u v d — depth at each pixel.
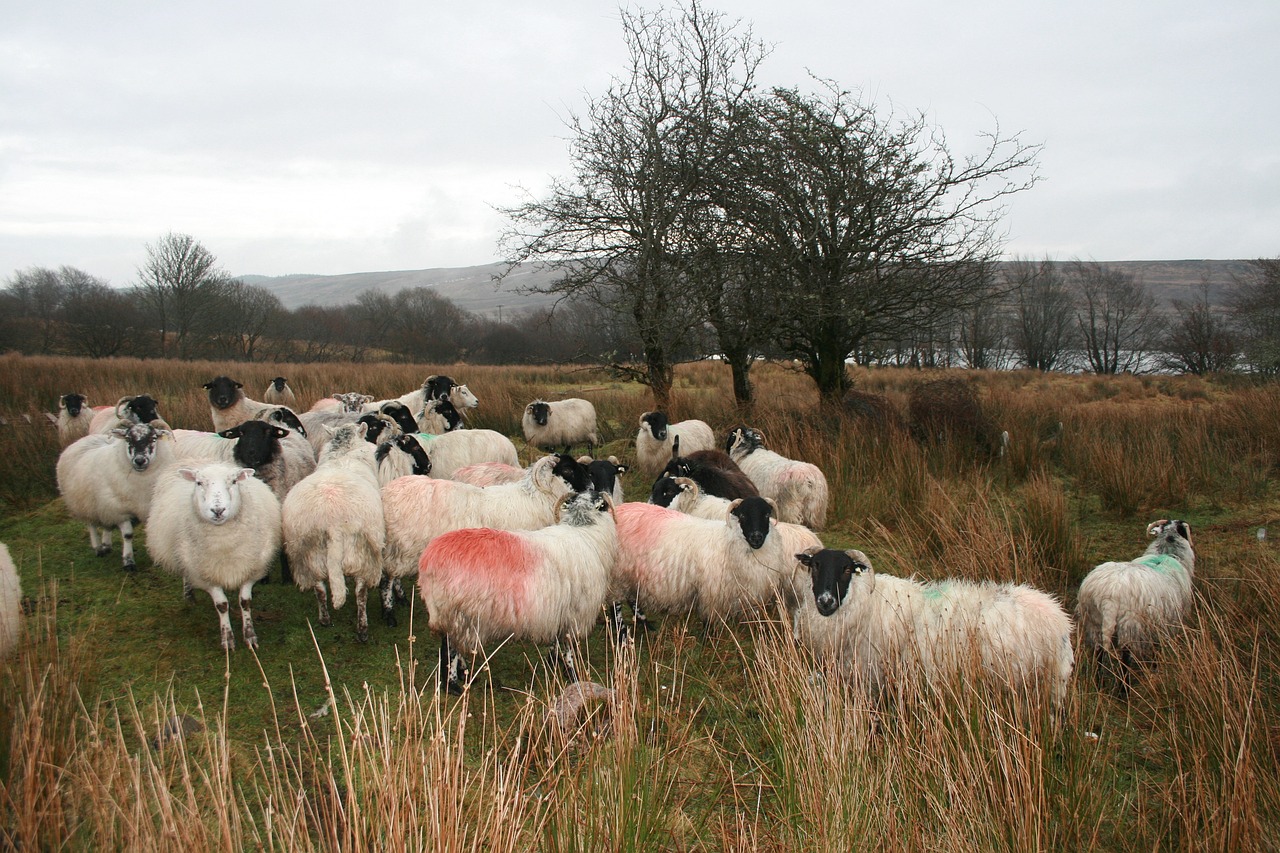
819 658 4.57
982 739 3.53
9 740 3.41
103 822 2.78
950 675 3.92
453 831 2.62
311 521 5.19
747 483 7.37
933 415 11.12
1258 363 26.62
